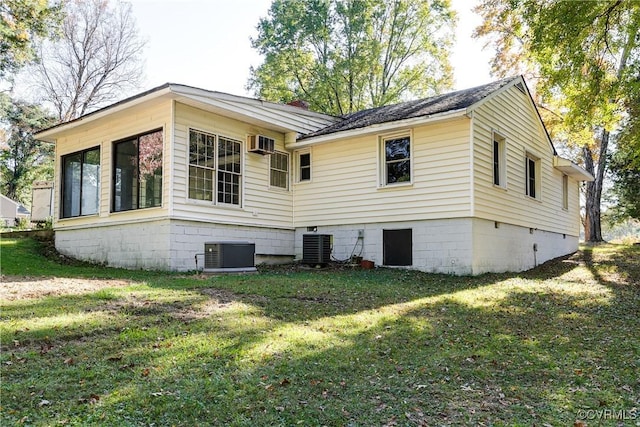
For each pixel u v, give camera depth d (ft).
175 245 35.91
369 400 12.73
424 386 13.89
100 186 41.86
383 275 35.70
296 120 45.98
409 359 16.21
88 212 43.09
